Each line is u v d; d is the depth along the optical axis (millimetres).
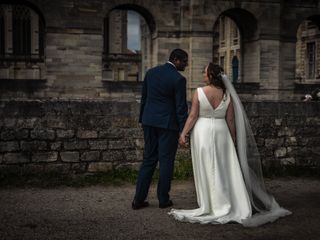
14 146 8891
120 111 9484
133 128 9539
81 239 5609
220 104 6762
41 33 68375
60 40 28500
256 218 6410
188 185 9047
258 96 31781
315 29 37594
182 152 9828
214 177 6605
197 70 30234
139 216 6715
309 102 10758
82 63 28953
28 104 8992
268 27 31828
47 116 9086
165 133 7066
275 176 10070
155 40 30516
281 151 10523
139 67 69062
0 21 66438
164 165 7121
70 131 9203
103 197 7910
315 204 7559
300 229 6129
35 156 9000
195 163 6844
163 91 7023
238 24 33781
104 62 68000
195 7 29891
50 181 8797
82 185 8766
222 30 54875
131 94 29531
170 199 7859
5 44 66688
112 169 9414
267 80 32062
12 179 8703
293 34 32781
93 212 6906
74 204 7383
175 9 30109
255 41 32438
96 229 6027
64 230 5961
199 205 6809
